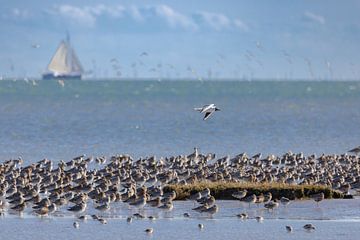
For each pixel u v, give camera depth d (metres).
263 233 63.22
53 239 61.56
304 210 71.94
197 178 84.38
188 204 74.56
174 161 98.56
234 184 77.94
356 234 62.84
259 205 74.19
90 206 74.31
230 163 99.56
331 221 67.62
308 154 125.06
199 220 68.06
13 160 105.69
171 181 83.44
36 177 84.81
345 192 79.06
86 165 100.00
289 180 84.50
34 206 71.38
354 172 89.38
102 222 66.88
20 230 64.44
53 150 129.12
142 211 71.62
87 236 62.47
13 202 72.81
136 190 76.69
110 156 117.75
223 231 63.84
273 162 102.62
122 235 62.75
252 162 100.69
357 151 116.06
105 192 75.69
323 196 75.56
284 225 66.06
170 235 62.59
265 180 82.94
